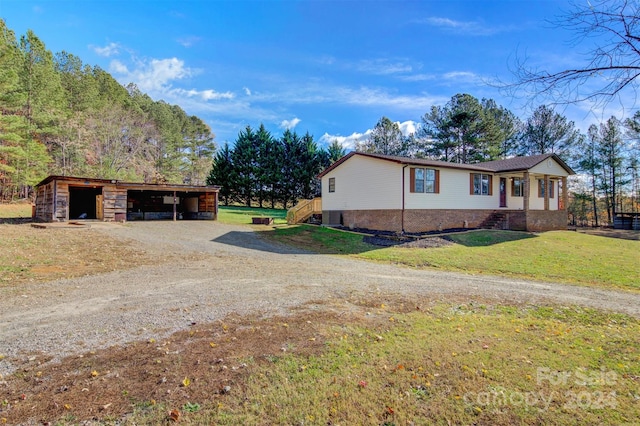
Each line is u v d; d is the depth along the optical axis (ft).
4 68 86.33
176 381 11.07
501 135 116.47
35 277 25.71
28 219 67.00
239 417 9.25
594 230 84.89
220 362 12.40
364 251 43.27
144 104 187.11
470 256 39.81
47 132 104.47
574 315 19.16
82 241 41.11
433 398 10.27
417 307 19.84
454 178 61.57
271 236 54.54
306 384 10.94
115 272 28.35
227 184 128.47
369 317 17.71
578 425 9.03
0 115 80.12
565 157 112.88
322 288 24.00
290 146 129.29
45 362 12.40
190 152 190.80
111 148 130.21
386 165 57.57
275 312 18.34
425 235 52.31
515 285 27.12
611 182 111.75
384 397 10.28
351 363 12.39
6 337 14.67
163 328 15.87
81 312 18.15
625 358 13.21
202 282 25.32
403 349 13.61
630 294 24.90
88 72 150.71
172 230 56.59
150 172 145.38
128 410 9.53
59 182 58.85
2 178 95.04
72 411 9.45
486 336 15.23
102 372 11.64
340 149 135.64
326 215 71.61
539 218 65.46
